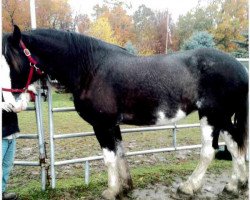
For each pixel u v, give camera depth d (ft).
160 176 13.30
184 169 14.16
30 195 11.57
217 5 122.01
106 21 87.92
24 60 10.33
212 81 10.44
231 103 10.70
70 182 12.97
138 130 13.57
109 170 11.05
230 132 11.25
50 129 12.08
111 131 10.94
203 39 58.65
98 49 10.83
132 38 120.16
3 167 10.50
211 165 14.66
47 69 10.98
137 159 17.38
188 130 25.58
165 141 21.86
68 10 95.66
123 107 10.67
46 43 10.69
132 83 10.46
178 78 10.48
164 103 10.57
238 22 99.25
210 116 10.71
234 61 10.69
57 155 18.28
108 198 11.05
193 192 11.26
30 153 18.85
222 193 11.64
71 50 10.78
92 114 10.84
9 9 73.77
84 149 19.84
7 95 9.55
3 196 10.68
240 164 11.30
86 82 10.71
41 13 89.86
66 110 12.39
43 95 12.18
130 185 11.82
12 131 10.07
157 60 10.72
